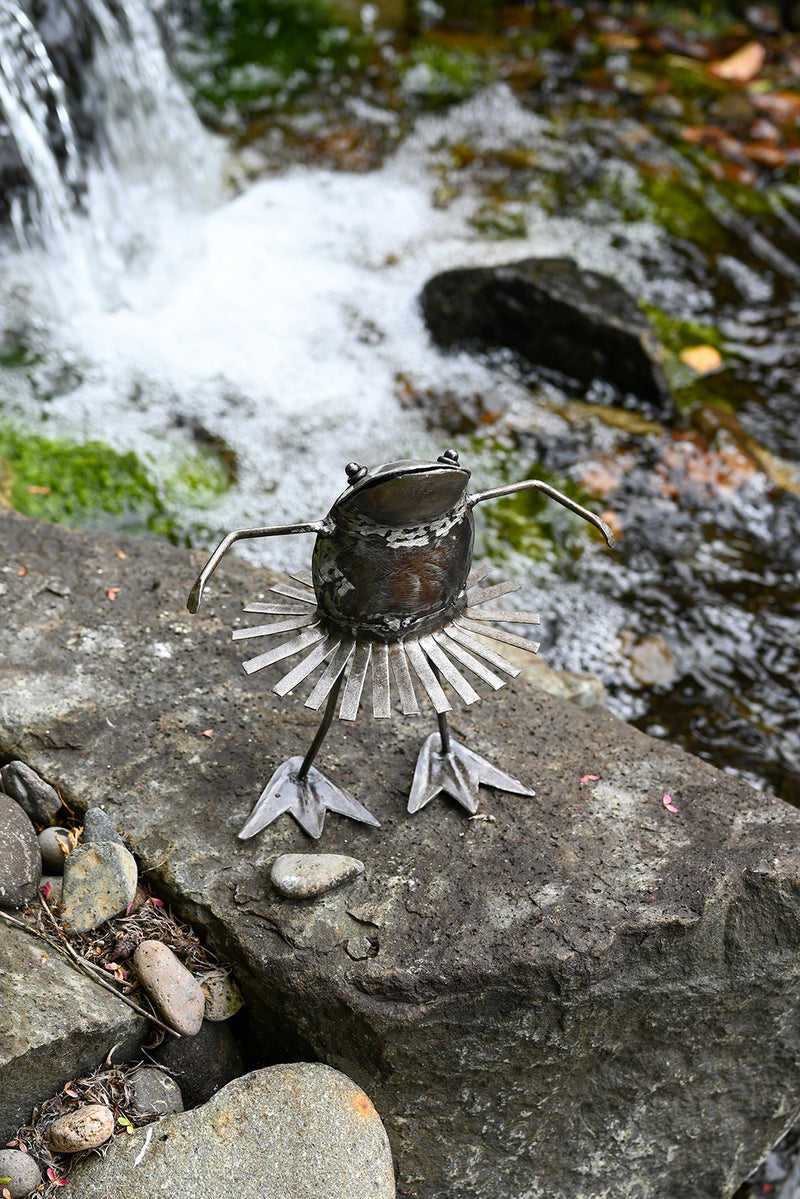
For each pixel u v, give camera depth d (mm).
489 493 2172
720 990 2418
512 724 2791
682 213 5750
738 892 2391
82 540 3139
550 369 4754
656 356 4520
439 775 2562
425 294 4910
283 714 2748
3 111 4621
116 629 2895
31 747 2623
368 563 2053
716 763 3547
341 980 2252
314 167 5859
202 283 5039
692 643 3875
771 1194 2930
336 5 6773
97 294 4871
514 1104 2420
